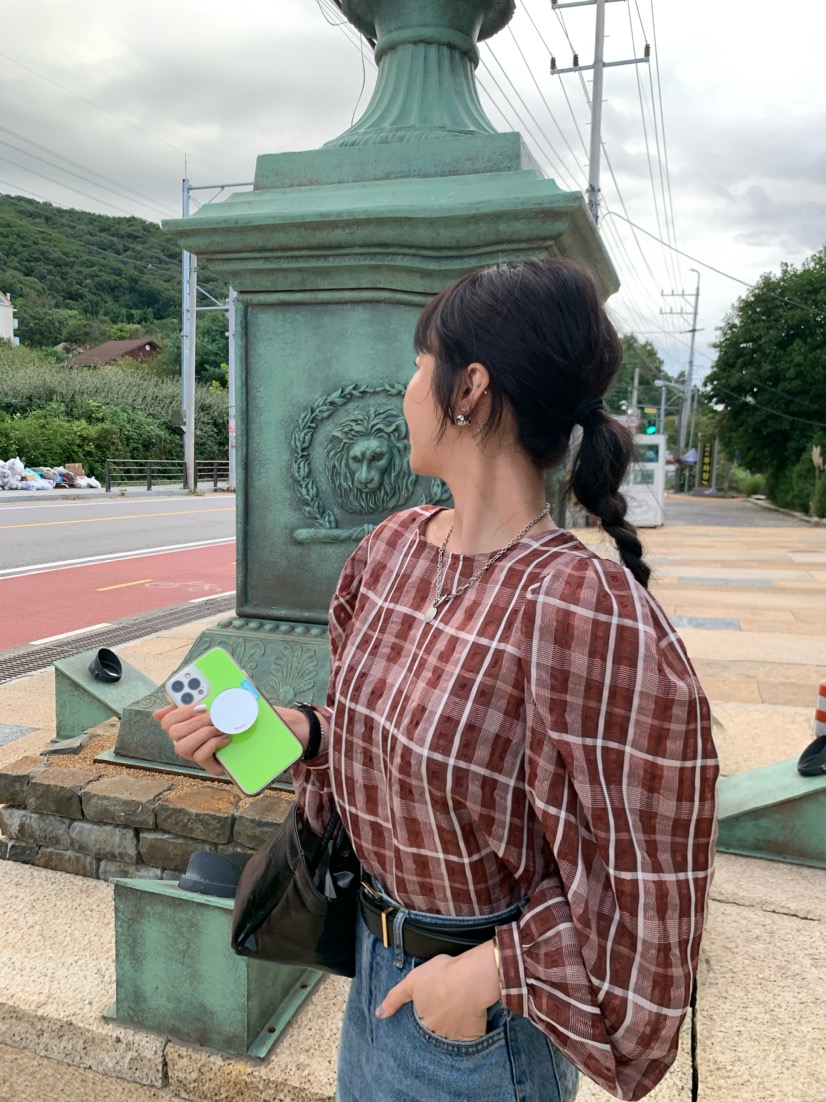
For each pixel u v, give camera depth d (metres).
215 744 1.08
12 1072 1.87
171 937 1.74
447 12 2.64
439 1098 0.94
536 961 0.82
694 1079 1.75
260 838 2.23
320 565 2.67
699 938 0.81
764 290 30.84
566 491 1.01
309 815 1.17
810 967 2.17
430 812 0.87
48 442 24.97
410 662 0.94
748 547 14.05
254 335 2.64
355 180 2.51
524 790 0.86
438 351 0.98
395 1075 0.97
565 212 2.15
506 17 2.89
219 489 29.69
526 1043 0.94
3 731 3.84
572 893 0.81
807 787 2.79
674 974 0.78
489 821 0.85
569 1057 0.83
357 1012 1.09
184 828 2.29
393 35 2.67
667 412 67.81
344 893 1.12
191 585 9.18
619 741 0.80
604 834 0.80
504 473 0.97
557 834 0.82
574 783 0.81
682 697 0.80
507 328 0.92
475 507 0.98
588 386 0.96
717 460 47.62
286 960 1.18
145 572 10.03
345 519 2.63
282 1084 1.66
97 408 28.34
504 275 0.96
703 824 0.81
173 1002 1.76
